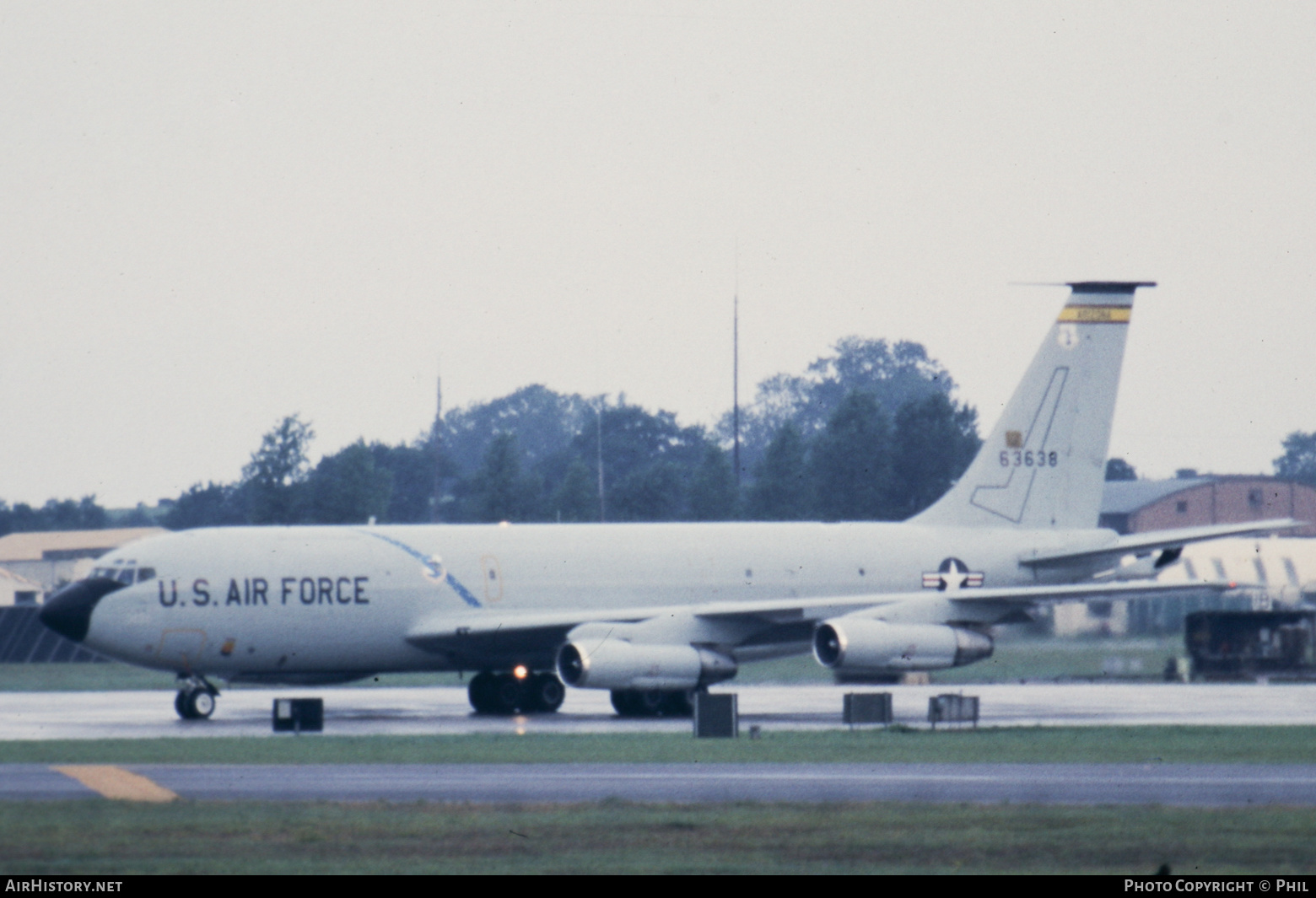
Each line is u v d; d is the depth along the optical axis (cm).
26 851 8088
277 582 18138
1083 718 17150
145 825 8862
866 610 18325
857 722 16100
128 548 18038
